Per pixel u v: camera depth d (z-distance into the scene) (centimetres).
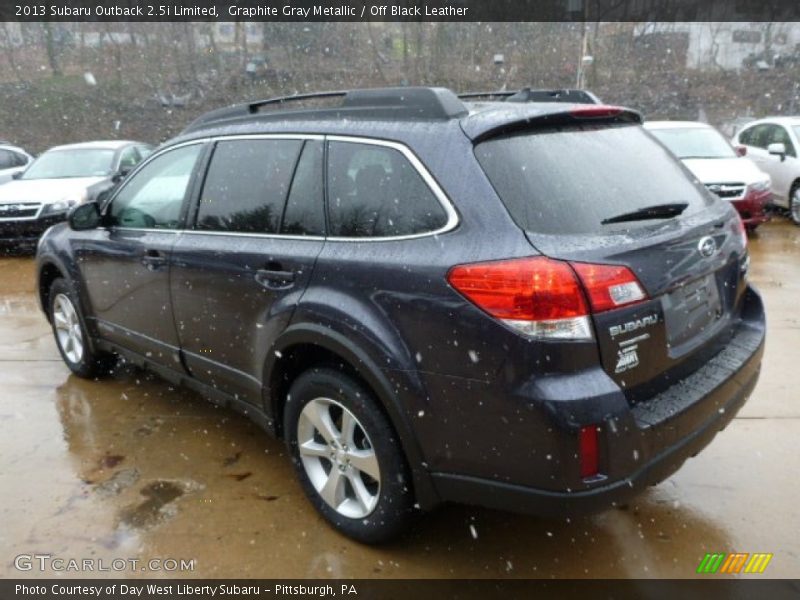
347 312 261
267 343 298
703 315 271
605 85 3059
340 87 2633
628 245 234
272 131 315
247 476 340
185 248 340
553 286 216
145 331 386
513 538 287
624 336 226
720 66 3209
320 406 287
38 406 425
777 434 361
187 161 359
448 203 243
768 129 1112
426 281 238
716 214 286
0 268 839
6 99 2627
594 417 215
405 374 245
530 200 236
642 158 286
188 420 404
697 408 246
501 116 257
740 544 278
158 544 287
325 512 294
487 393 227
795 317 551
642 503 307
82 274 428
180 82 2747
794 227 970
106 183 941
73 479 338
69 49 2812
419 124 262
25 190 906
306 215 291
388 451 261
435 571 269
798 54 3178
